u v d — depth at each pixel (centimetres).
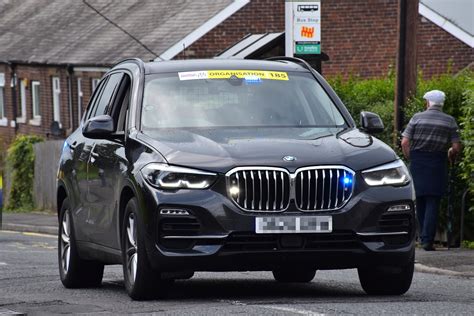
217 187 1847
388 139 3472
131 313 1769
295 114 2091
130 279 1967
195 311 1758
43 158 6500
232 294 2059
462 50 7575
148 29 7600
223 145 1908
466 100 3153
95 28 8169
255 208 1839
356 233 1852
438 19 7575
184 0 7800
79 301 2012
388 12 7525
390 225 1881
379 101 3738
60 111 8244
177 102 2086
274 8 7381
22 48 8719
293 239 1839
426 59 7594
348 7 7512
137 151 1973
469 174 3094
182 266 1847
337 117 2112
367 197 1861
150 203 1862
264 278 2469
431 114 3044
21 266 2867
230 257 1838
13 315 1770
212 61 2211
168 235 1852
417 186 3034
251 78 2150
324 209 1847
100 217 2142
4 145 7156
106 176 2092
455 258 2786
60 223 2414
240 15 7338
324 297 1984
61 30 8550
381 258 1875
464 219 3183
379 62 7544
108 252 2116
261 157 1859
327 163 1856
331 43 7519
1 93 9125
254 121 2059
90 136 2088
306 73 2200
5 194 6862
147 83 2125
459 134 3106
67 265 2350
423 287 2195
